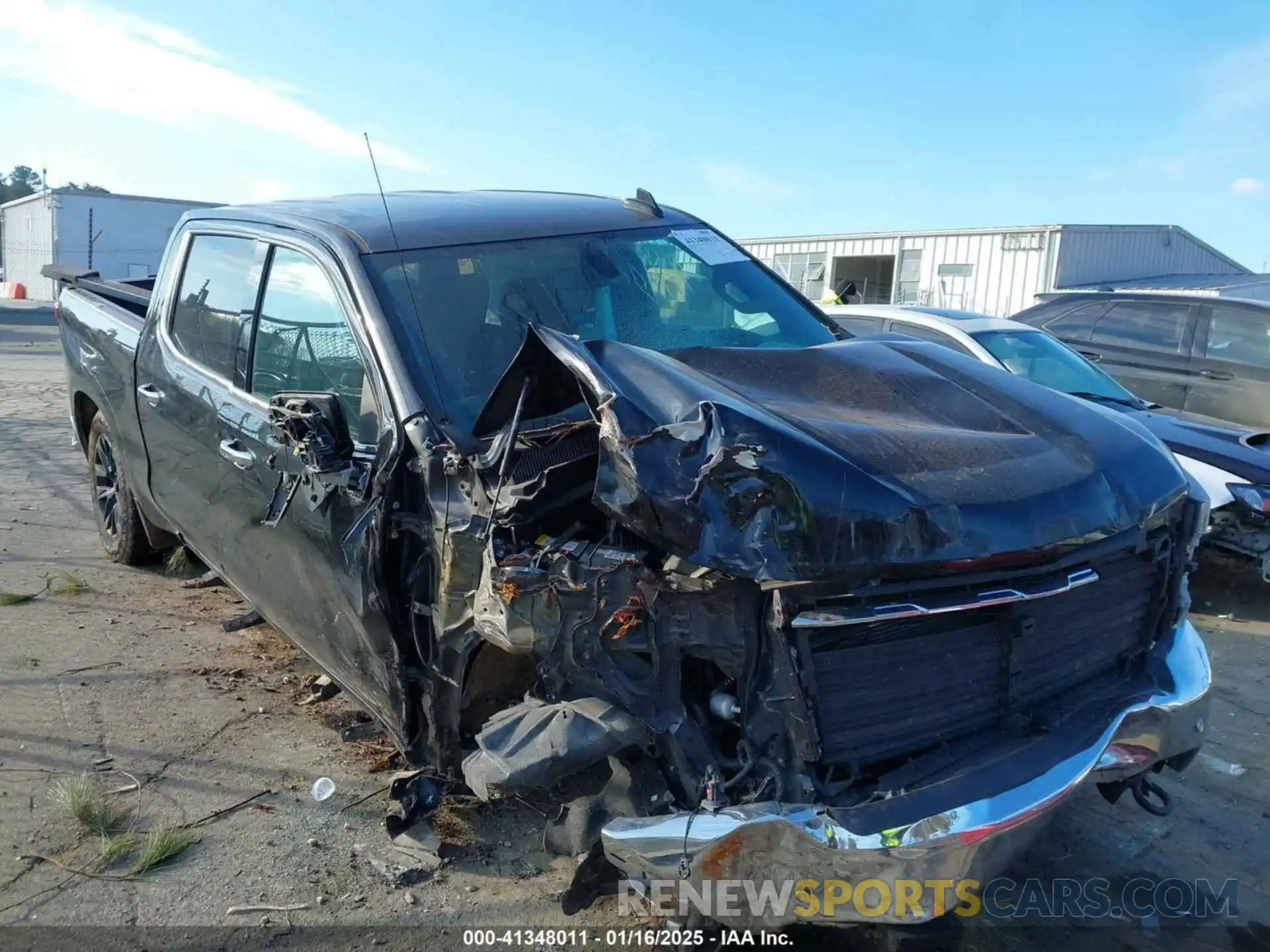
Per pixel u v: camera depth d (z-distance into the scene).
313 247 3.60
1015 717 2.69
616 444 2.38
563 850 2.54
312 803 3.46
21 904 2.89
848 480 2.39
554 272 3.69
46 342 21.38
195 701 4.19
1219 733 4.37
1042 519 2.58
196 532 4.38
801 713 2.33
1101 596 2.90
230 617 5.16
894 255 23.86
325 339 3.44
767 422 2.48
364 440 3.12
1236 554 6.37
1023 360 7.31
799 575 2.27
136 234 39.03
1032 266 21.50
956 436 2.84
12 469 8.12
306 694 4.29
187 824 3.31
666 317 3.77
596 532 2.66
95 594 5.37
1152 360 8.66
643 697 2.41
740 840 2.23
